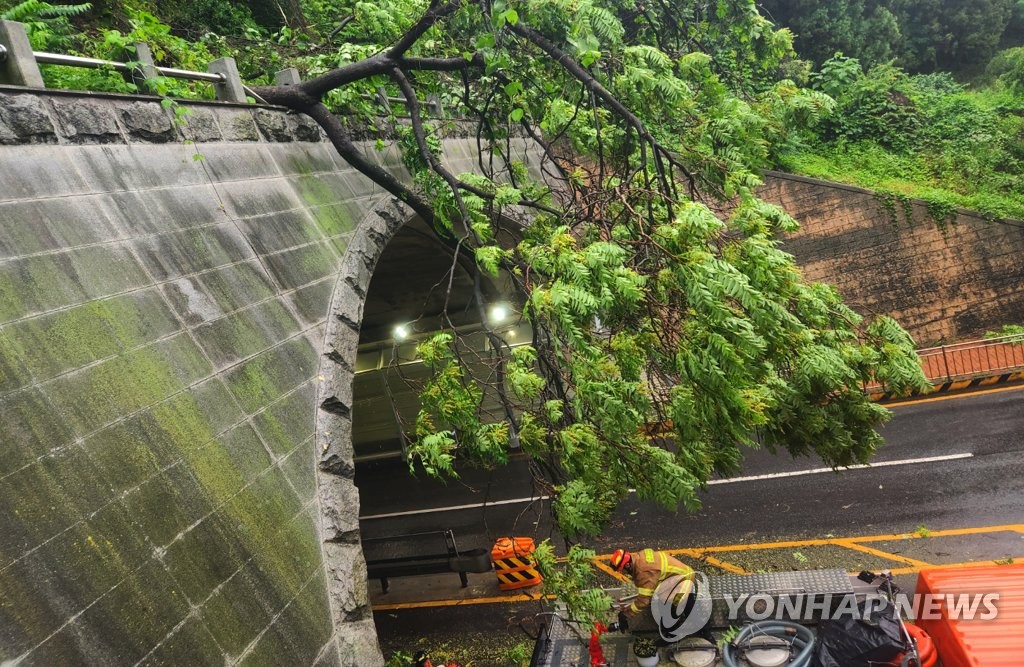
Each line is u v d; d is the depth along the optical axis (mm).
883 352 4895
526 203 6375
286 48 11477
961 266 16578
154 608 2969
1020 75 21859
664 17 7672
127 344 3637
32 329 3215
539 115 6824
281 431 4363
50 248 3553
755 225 4668
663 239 4465
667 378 4770
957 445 12023
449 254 12055
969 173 18266
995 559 8695
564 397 5207
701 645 5340
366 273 6516
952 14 29203
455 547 10672
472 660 8656
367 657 3941
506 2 5359
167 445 3500
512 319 13969
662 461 4492
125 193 4258
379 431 16281
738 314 4117
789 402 5035
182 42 6930
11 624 2465
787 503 11117
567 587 4758
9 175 3584
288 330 4973
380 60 6207
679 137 6480
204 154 5191
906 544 9422
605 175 6406
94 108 4320
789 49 7668
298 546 3969
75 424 3123
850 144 19688
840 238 17094
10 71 3975
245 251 5016
